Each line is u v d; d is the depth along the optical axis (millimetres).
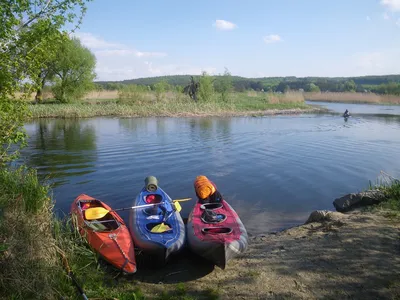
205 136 23234
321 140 22234
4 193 6598
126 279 6438
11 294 4816
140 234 7469
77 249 6551
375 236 7156
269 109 44625
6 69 6703
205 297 5695
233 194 11516
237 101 50500
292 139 22547
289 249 7148
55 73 43906
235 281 6156
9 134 7207
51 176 13195
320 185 12570
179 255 7504
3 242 5219
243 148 19344
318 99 74000
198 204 9109
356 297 5363
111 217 8422
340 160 16531
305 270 6242
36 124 28891
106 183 12477
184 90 48188
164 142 20812
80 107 37188
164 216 8289
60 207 10086
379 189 10398
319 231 7926
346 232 7531
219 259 6633
